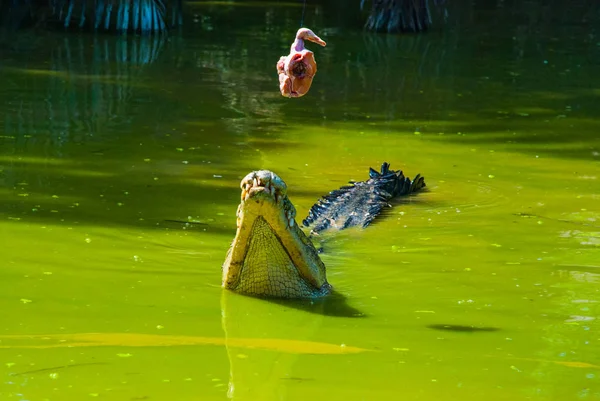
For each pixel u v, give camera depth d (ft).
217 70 210.18
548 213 113.80
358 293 85.15
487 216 112.47
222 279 85.76
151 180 120.47
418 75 216.13
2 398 60.08
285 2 351.05
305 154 140.97
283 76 77.00
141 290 83.20
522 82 211.82
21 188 113.80
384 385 63.93
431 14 325.21
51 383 62.75
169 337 72.49
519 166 138.41
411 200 120.26
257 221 78.79
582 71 229.45
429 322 77.41
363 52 246.06
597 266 93.45
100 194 112.98
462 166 137.90
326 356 69.56
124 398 60.70
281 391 62.54
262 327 75.61
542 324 77.10
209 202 112.27
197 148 139.54
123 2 257.55
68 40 243.40
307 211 113.39
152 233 99.71
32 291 81.56
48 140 139.44
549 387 64.03
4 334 71.72
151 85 188.85
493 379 65.46
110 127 150.20
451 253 97.71
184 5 329.93
